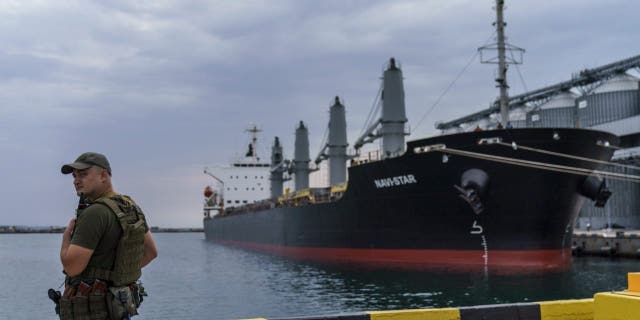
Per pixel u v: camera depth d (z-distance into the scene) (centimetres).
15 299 2258
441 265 2769
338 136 4425
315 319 516
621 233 3734
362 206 3266
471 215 2645
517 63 3033
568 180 2514
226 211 7581
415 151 2755
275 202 5369
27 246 8588
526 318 560
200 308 1914
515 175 2489
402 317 534
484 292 1975
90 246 354
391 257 3088
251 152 8369
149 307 1952
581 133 2480
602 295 472
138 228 380
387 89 3469
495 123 6088
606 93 5447
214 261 4081
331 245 3694
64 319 368
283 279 2639
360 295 2020
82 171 383
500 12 3023
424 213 2831
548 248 2595
